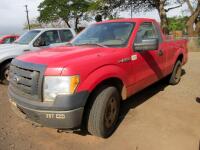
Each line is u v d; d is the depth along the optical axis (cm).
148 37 553
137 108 554
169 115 515
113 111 433
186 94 649
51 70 366
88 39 525
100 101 400
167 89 695
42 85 368
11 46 852
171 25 4250
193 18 2616
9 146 409
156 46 448
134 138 427
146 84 541
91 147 404
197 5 2595
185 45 766
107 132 423
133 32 499
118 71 435
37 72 374
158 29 600
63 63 374
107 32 519
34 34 918
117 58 439
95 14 3712
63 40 975
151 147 401
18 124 490
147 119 498
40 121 382
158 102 591
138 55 495
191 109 546
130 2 3497
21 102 387
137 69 495
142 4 3472
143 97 628
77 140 425
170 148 397
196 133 439
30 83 379
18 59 425
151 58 546
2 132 455
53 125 375
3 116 527
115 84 450
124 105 573
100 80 394
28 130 465
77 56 408
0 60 773
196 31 2692
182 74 898
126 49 470
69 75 362
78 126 381
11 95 415
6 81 790
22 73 394
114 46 480
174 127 462
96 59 405
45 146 410
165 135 435
